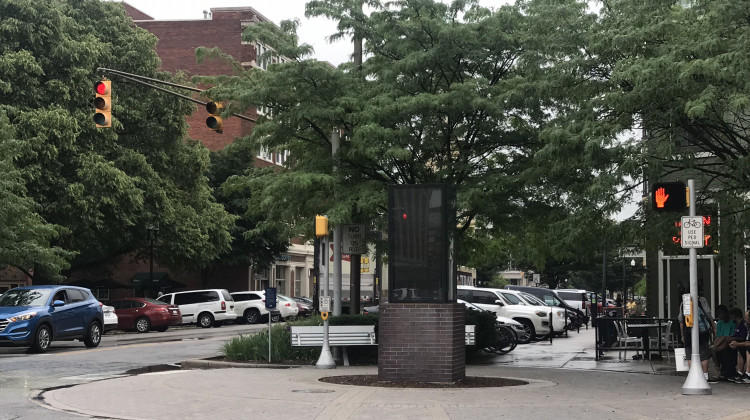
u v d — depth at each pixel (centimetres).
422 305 1445
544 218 1977
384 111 1761
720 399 1252
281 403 1171
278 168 2483
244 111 2030
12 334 2312
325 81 1878
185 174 4381
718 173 1681
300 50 1859
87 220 3509
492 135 1917
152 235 4109
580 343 3000
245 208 5256
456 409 1113
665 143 1494
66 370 1831
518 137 1920
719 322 1634
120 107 3819
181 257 4531
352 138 1850
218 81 2033
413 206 1467
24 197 3078
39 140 3344
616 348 2173
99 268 5834
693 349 1345
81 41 3797
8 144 2859
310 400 1200
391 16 1930
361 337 1883
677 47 1420
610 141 1505
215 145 6200
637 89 1422
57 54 3584
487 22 1872
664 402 1209
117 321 3606
